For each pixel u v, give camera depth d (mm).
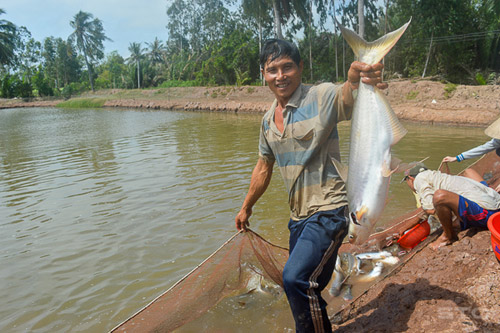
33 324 3766
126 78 57594
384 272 3988
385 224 5141
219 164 9891
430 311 2861
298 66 2541
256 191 3184
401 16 26969
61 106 48125
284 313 3561
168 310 3305
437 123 16969
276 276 3605
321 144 2484
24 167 11438
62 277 4621
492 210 3652
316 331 2471
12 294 4328
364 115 2094
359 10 23031
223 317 3555
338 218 2486
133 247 5281
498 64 27172
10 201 7875
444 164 4828
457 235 3848
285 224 5691
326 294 3865
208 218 6133
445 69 26328
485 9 26047
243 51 38406
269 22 38031
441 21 24781
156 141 14852
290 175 2617
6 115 38594
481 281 2953
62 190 8391
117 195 7695
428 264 3502
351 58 33312
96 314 3852
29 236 5918
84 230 5988
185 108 33125
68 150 14102
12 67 68250
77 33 63375
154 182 8469
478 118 15828
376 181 2100
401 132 2029
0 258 5227
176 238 5477
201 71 43344
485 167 4730
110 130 20000
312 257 2416
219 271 3564
